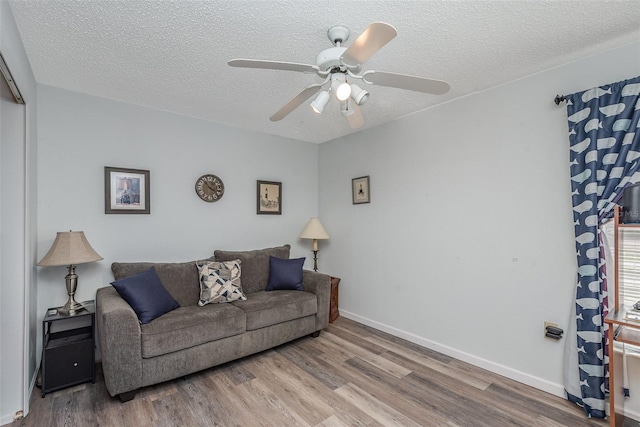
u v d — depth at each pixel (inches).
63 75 92.1
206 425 73.8
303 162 169.2
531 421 75.4
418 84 67.8
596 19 66.5
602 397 75.7
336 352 114.4
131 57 82.0
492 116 100.3
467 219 106.7
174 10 62.9
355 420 75.9
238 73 91.1
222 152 138.9
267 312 110.9
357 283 148.7
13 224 77.3
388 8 62.4
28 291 79.0
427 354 112.7
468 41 74.7
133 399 84.1
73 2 60.2
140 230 116.8
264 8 62.3
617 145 75.1
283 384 92.1
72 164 103.3
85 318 99.2
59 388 86.7
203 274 115.3
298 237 166.9
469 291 105.9
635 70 75.1
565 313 84.7
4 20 57.0
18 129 78.7
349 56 56.7
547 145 88.4
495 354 99.1
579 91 82.9
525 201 92.7
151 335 85.9
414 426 73.5
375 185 140.6
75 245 91.8
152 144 119.8
